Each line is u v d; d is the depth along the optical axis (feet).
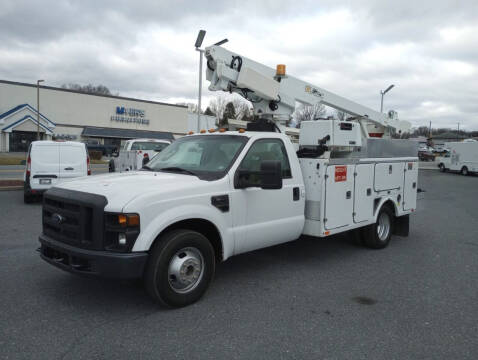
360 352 11.07
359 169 20.12
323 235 18.12
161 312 13.43
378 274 18.16
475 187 66.08
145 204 12.64
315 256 20.99
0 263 18.31
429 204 43.73
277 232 17.03
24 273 17.03
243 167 15.88
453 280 17.51
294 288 16.08
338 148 20.49
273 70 21.95
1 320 12.60
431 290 16.19
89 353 10.69
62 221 13.65
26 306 13.70
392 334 12.21
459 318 13.48
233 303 14.38
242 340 11.60
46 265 18.16
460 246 23.95
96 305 13.92
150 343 11.30
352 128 20.72
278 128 21.95
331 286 16.43
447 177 90.43
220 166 15.74
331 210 18.51
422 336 12.10
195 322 12.73
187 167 16.48
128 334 11.82
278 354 10.85
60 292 15.02
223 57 20.39
